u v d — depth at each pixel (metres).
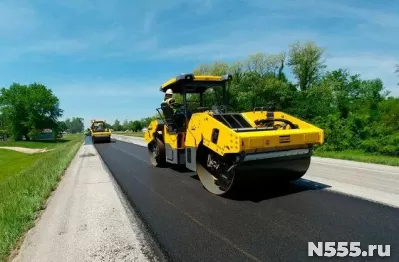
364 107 26.22
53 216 4.81
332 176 6.96
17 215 4.72
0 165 23.92
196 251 3.34
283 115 6.14
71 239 3.82
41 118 66.75
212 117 5.57
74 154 16.23
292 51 35.03
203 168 6.24
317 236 3.61
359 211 4.40
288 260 3.06
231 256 3.19
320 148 15.43
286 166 5.44
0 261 3.34
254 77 33.25
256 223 4.10
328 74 35.66
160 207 5.03
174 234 3.84
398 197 5.03
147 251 3.39
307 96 30.17
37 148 50.78
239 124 6.05
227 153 5.07
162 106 7.91
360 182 6.24
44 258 3.34
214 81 7.46
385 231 3.68
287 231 3.79
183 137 7.41
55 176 8.27
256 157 4.96
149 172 8.62
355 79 37.94
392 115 17.08
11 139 69.25
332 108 27.47
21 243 3.81
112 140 31.88
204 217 4.43
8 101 65.50
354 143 15.29
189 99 7.80
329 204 4.78
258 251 3.28
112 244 3.61
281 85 32.50
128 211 4.88
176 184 6.81
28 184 7.57
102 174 8.67
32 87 68.31
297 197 5.25
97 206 5.23
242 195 5.55
